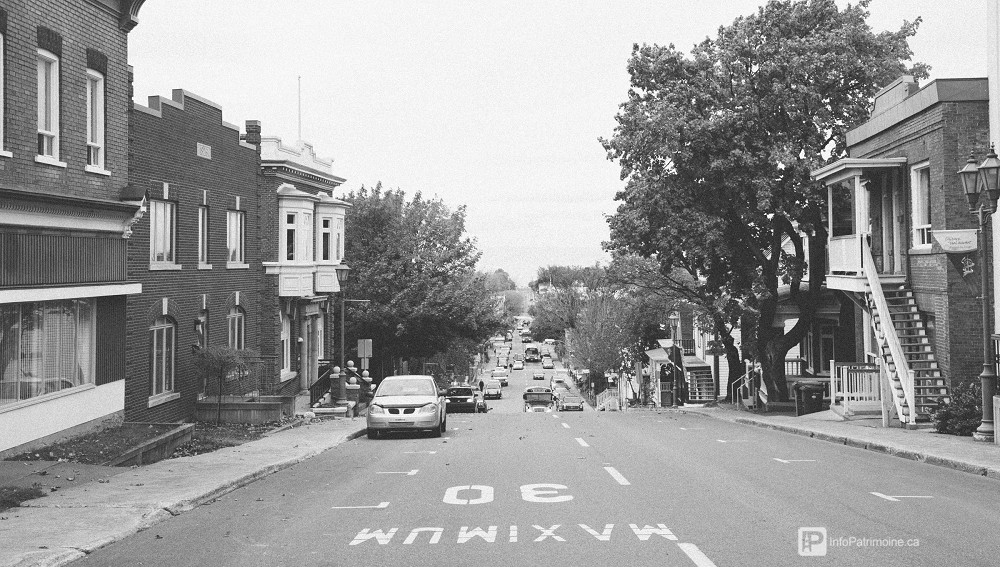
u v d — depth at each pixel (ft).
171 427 61.67
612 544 29.17
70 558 28.55
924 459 51.85
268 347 104.94
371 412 74.28
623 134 111.24
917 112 75.51
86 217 57.31
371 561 27.48
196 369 83.87
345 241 153.69
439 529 32.27
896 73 104.01
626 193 112.37
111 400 62.49
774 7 106.32
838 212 109.19
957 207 70.85
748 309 110.42
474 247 164.25
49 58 53.98
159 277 76.13
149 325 73.77
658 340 223.71
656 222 111.86
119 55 63.52
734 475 45.88
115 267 61.77
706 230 107.04
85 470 46.83
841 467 49.16
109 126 61.87
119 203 60.13
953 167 70.85
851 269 82.94
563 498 38.81
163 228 78.43
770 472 47.01
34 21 52.03
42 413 52.75
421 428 73.51
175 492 40.57
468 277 167.94
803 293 122.83
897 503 36.63
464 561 27.22
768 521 32.86
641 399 216.54
